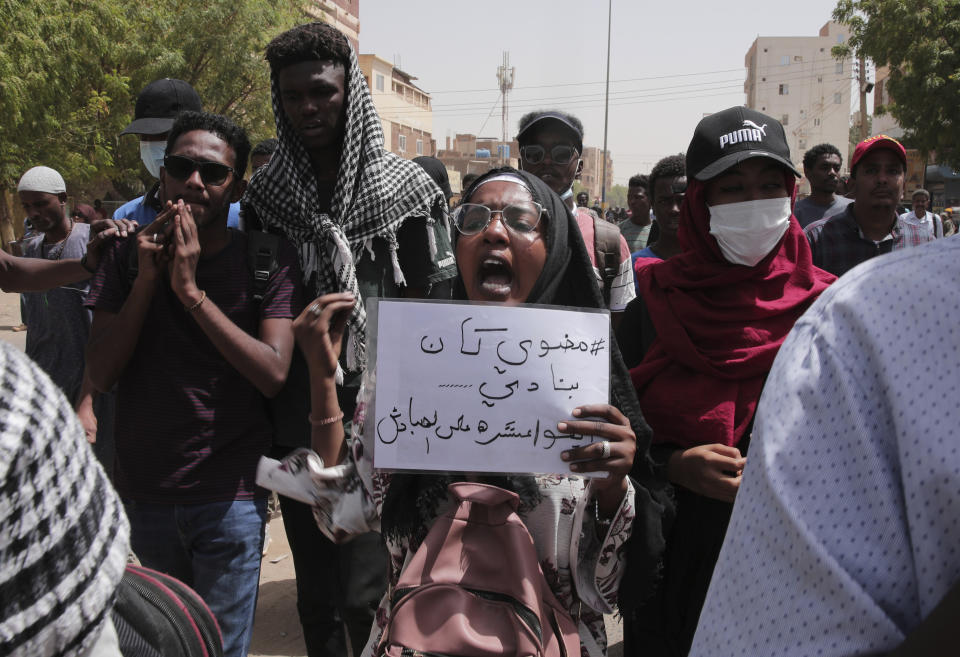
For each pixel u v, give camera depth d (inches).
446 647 60.0
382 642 65.1
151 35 755.4
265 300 104.0
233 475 99.8
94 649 33.9
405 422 65.7
